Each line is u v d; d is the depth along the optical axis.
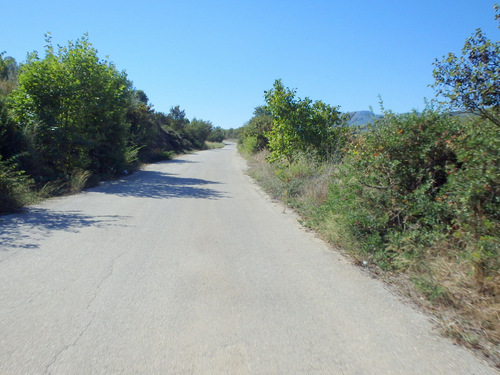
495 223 4.61
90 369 2.86
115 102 16.05
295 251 6.14
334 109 15.22
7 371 2.80
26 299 4.02
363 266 5.46
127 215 8.38
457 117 6.07
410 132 6.20
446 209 5.31
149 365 2.94
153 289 4.41
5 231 6.59
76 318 3.66
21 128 11.91
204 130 65.62
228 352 3.17
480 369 3.05
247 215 8.95
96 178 14.01
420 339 3.48
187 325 3.60
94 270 4.94
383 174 6.32
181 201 10.59
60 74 13.38
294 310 4.00
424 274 4.81
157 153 29.14
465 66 5.18
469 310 3.95
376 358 3.15
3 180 8.43
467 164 4.93
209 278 4.83
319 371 2.95
